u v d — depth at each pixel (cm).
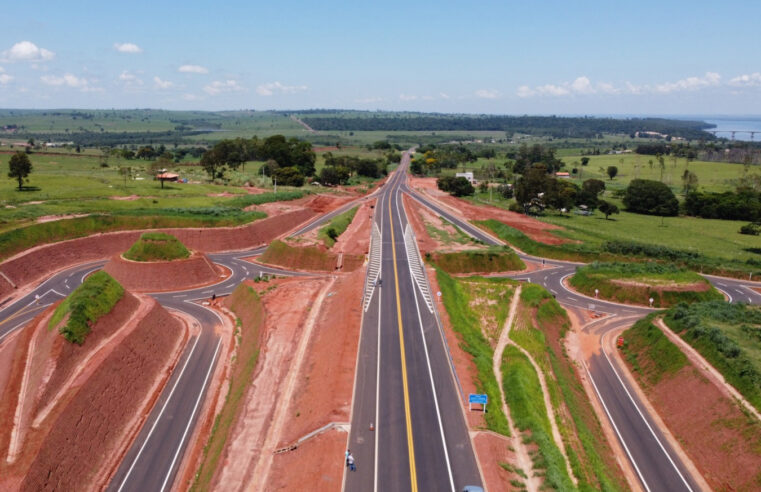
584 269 9869
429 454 4081
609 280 9262
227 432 4831
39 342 5759
